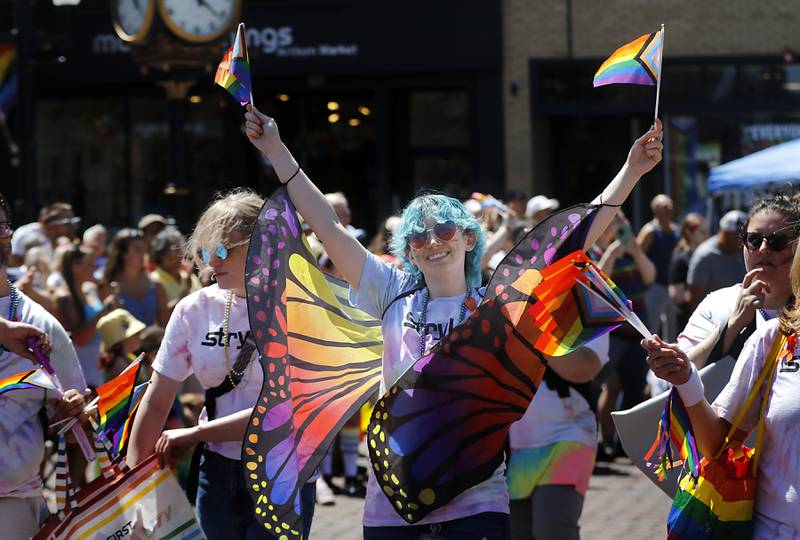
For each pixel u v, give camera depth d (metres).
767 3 19.70
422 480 4.74
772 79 19.77
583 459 6.44
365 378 5.07
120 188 20.80
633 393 12.12
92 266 9.84
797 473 4.34
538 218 12.15
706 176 20.06
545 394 6.44
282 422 4.78
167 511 5.35
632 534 9.16
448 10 19.69
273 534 4.77
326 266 10.20
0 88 19.36
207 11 13.73
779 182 15.91
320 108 20.59
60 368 5.47
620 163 20.70
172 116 13.95
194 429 5.32
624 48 4.71
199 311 5.52
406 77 20.11
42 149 20.81
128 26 13.90
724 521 4.50
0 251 5.38
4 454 5.24
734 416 4.52
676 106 19.83
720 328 5.16
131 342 9.27
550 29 19.69
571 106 19.73
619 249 11.16
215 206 5.46
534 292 4.69
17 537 5.34
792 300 5.04
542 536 6.40
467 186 20.41
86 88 20.66
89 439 5.94
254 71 20.03
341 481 11.59
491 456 4.78
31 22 15.34
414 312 4.89
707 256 12.48
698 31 19.72
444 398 4.75
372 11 19.81
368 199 20.59
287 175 4.86
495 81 19.80
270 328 4.77
